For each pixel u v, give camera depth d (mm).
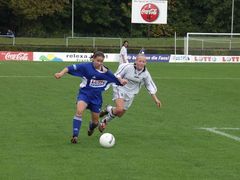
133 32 130125
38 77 44094
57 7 121312
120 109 18297
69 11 129125
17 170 13266
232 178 12828
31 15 118375
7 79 41719
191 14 137625
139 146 16594
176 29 134500
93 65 16797
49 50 86438
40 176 12742
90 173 13102
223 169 13695
